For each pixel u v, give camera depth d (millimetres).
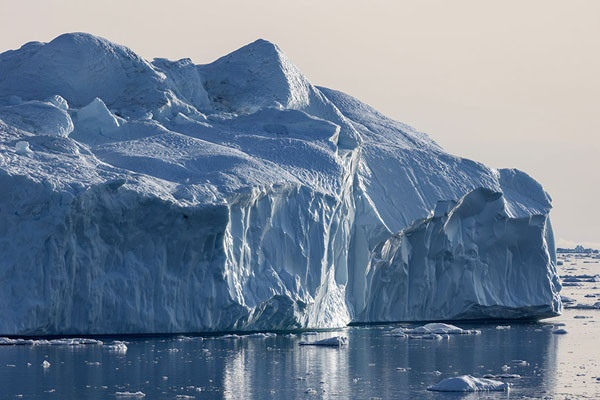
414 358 189625
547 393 156375
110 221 195250
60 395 146625
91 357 176000
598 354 199875
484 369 178500
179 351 186375
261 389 154750
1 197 190875
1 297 188000
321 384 160125
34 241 189375
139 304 199750
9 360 171250
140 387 153125
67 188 191250
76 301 194250
